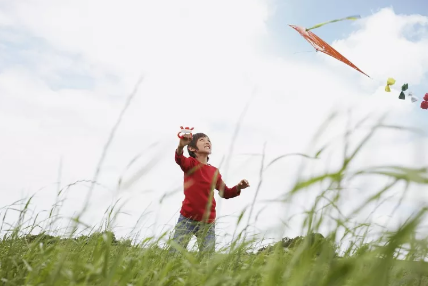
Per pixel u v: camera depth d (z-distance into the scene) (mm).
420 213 532
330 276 639
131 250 1604
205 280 1035
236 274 1161
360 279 616
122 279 1087
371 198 642
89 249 1491
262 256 1155
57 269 990
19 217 1847
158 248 1739
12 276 1483
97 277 1078
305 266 693
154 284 1229
